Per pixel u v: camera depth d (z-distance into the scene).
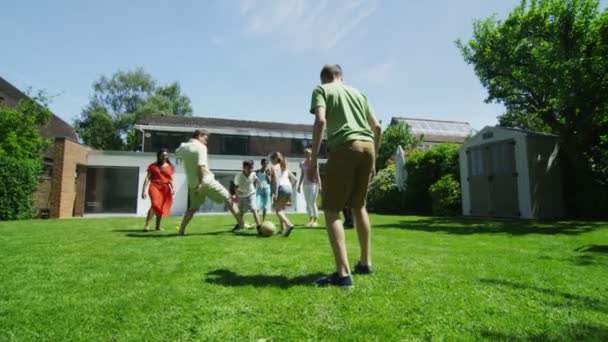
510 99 13.14
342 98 2.63
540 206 10.57
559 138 11.46
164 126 19.30
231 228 6.91
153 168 6.40
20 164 12.17
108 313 1.81
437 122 40.56
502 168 11.39
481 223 8.65
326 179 2.56
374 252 3.78
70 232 5.84
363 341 1.51
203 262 3.08
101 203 15.59
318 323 1.69
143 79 38.38
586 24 10.46
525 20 11.47
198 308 1.88
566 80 9.67
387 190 16.42
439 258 3.43
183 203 16.20
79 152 15.02
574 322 1.74
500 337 1.55
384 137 27.59
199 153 5.36
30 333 1.56
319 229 6.56
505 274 2.74
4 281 2.42
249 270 2.79
